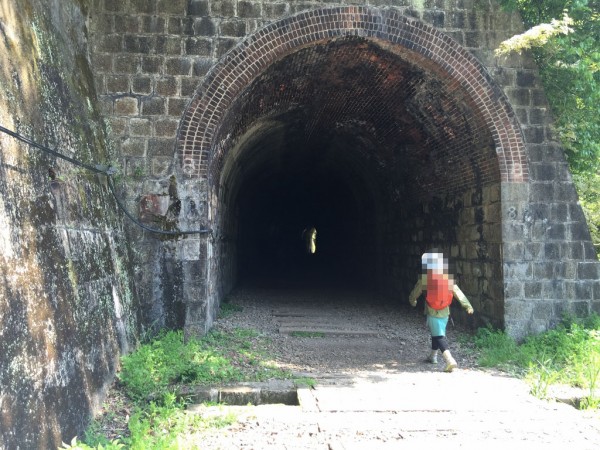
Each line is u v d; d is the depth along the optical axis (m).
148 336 8.16
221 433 5.17
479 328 9.80
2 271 4.02
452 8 9.44
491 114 9.41
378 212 17.38
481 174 10.10
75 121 6.94
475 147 10.05
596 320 8.96
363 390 6.65
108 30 8.74
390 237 16.09
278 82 10.12
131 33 8.77
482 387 6.87
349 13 9.11
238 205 19.16
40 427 4.04
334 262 25.73
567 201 9.45
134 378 6.20
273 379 7.00
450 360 7.71
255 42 8.91
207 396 6.30
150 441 4.64
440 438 5.10
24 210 4.72
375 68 10.17
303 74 10.23
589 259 9.37
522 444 4.96
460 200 11.04
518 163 9.41
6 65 5.07
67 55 7.36
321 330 10.93
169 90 8.78
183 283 8.55
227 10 8.92
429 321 8.21
